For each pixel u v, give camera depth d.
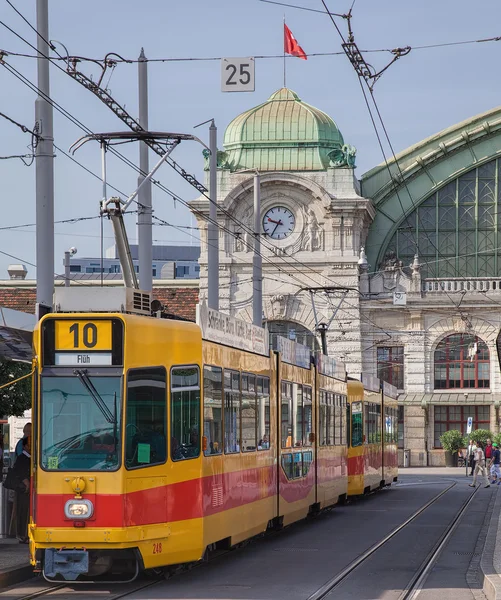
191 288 77.56
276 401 27.48
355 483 42.22
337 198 78.19
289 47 49.69
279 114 80.56
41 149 23.48
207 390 21.12
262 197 79.06
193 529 19.98
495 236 81.81
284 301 78.56
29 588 19.14
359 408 43.78
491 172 82.12
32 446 19.02
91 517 18.47
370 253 82.62
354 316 78.50
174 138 27.30
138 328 19.22
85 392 18.86
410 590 19.16
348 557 24.02
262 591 18.67
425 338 80.00
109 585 19.41
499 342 38.34
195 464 20.22
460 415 80.69
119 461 18.59
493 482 61.19
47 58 23.80
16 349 25.09
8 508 24.89
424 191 82.31
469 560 23.97
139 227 31.78
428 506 41.62
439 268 82.25
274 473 26.97
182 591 18.62
